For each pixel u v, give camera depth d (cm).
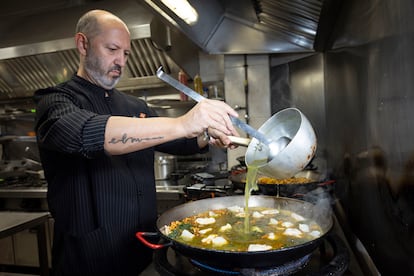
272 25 221
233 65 300
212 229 123
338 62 168
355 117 130
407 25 68
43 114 106
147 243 89
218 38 241
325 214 121
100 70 128
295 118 111
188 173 311
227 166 313
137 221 133
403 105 72
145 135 87
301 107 289
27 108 396
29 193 282
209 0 200
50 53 307
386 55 85
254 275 84
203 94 319
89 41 125
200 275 88
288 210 135
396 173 78
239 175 200
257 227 124
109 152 90
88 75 134
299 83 288
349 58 137
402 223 75
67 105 102
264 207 143
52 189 128
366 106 110
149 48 298
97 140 87
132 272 131
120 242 126
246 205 123
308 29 201
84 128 87
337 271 78
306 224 124
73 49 288
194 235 117
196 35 221
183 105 336
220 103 94
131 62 315
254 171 119
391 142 82
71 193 124
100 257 122
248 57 296
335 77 181
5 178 340
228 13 231
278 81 300
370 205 108
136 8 285
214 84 346
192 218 135
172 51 272
